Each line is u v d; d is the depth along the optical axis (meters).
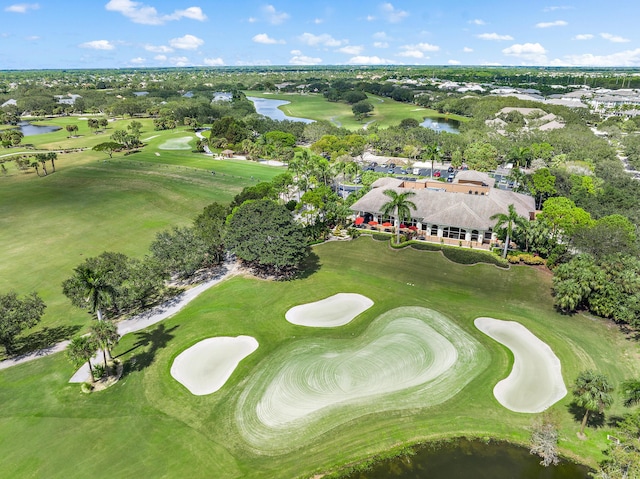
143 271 58.94
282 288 64.50
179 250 64.75
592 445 36.00
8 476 33.94
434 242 79.00
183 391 43.41
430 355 48.19
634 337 50.38
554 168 111.44
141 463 35.09
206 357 48.88
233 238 66.12
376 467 34.56
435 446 36.47
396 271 68.94
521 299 59.62
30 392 43.53
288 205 101.38
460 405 40.81
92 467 34.75
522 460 35.09
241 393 43.03
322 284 65.50
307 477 33.75
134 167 143.88
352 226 87.56
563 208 72.19
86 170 139.75
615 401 40.66
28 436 37.81
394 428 38.22
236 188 120.88
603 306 53.06
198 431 38.41
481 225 75.81
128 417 40.03
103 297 47.50
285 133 180.12
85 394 43.00
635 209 85.12
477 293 61.62
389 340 51.00
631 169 129.88
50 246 83.44
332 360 47.75
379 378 44.72
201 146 177.62
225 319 56.34
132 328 55.06
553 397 41.84
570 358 47.28
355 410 40.47
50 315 59.34
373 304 59.50
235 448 36.56
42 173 137.12
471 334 51.97
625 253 58.09
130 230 91.94
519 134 163.00
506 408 40.44
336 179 128.38
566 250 67.31
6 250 81.50
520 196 88.69
